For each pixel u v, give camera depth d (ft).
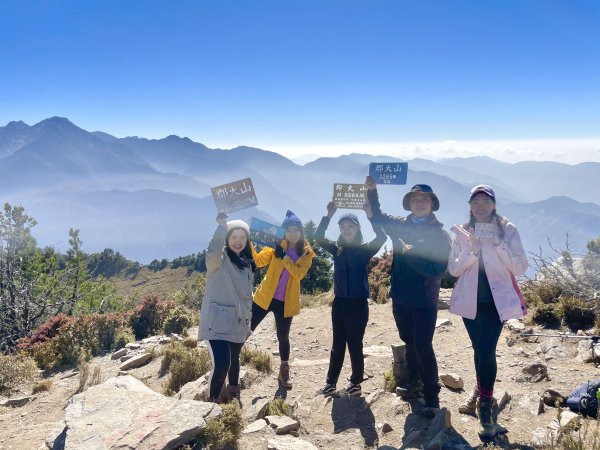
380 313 40.50
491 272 16.34
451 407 18.75
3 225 66.13
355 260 19.89
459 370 23.29
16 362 28.50
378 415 18.56
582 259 31.04
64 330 34.19
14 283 53.26
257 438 16.34
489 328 16.58
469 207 17.11
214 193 20.24
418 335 18.04
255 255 22.43
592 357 21.83
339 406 19.74
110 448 13.25
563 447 13.80
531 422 16.98
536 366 21.01
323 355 30.12
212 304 18.51
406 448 15.24
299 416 18.99
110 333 35.65
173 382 23.29
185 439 14.19
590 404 16.74
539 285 31.73
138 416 15.05
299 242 22.41
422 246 17.38
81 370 26.84
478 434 16.17
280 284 22.41
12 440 17.93
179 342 31.42
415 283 18.13
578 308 27.09
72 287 67.36
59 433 15.55
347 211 21.22
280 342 22.80
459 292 17.02
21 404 22.99
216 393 17.95
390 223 19.47
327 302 48.57
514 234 16.52
